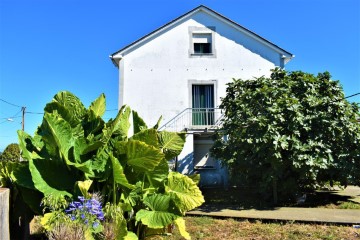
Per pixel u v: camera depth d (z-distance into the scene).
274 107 9.53
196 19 16.62
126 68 16.11
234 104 10.96
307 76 10.68
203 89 16.28
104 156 5.34
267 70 16.45
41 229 5.87
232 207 9.37
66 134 5.13
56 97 6.09
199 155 15.97
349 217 7.73
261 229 6.86
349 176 9.68
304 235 6.40
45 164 5.03
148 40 16.34
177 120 15.85
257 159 9.80
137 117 6.72
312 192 11.91
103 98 6.43
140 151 5.23
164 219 5.02
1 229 4.17
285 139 9.20
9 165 5.51
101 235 4.43
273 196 10.18
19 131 5.50
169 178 5.79
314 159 9.22
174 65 16.22
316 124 9.70
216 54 16.41
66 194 4.91
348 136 9.70
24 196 5.12
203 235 6.45
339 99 9.90
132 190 5.37
